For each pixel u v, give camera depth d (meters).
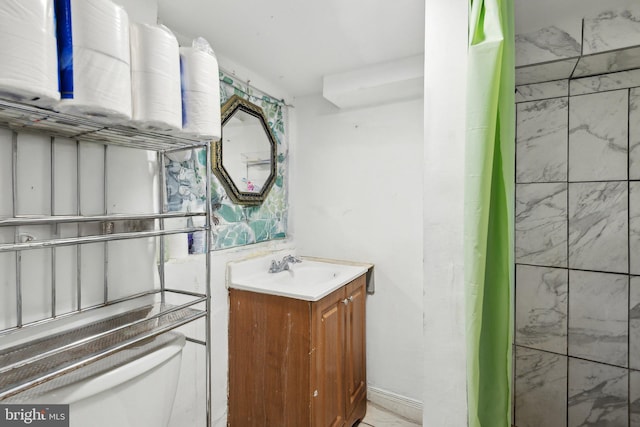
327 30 1.36
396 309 1.87
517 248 1.57
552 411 1.51
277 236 2.09
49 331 0.85
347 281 1.61
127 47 0.71
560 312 1.49
